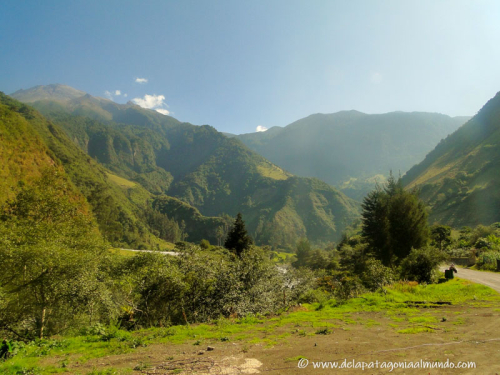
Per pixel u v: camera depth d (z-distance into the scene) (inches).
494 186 3334.2
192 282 564.7
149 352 287.7
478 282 722.8
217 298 562.6
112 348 311.7
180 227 5856.3
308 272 868.0
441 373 190.5
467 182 3865.7
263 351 262.5
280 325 374.6
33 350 309.6
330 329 332.5
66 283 485.1
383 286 615.5
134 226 3671.3
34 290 477.7
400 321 360.8
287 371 209.3
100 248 753.0
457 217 3299.7
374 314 413.4
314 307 507.5
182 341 327.0
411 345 253.6
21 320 476.1
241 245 1429.6
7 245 444.5
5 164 1320.1
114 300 589.0
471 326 313.9
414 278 746.8
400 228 1159.0
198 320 532.7
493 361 208.1
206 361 243.8
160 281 532.1
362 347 255.6
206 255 641.0
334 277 1050.7
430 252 770.8
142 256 669.3
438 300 484.4
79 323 500.7
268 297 574.2
